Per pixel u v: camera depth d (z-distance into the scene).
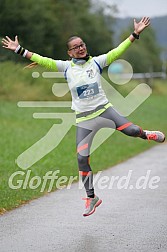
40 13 59.03
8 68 41.38
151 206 14.55
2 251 10.88
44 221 13.09
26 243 11.39
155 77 90.19
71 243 11.41
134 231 12.27
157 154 24.98
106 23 86.00
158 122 39.56
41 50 59.56
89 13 74.50
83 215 12.71
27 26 57.25
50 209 14.31
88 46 72.75
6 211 14.09
